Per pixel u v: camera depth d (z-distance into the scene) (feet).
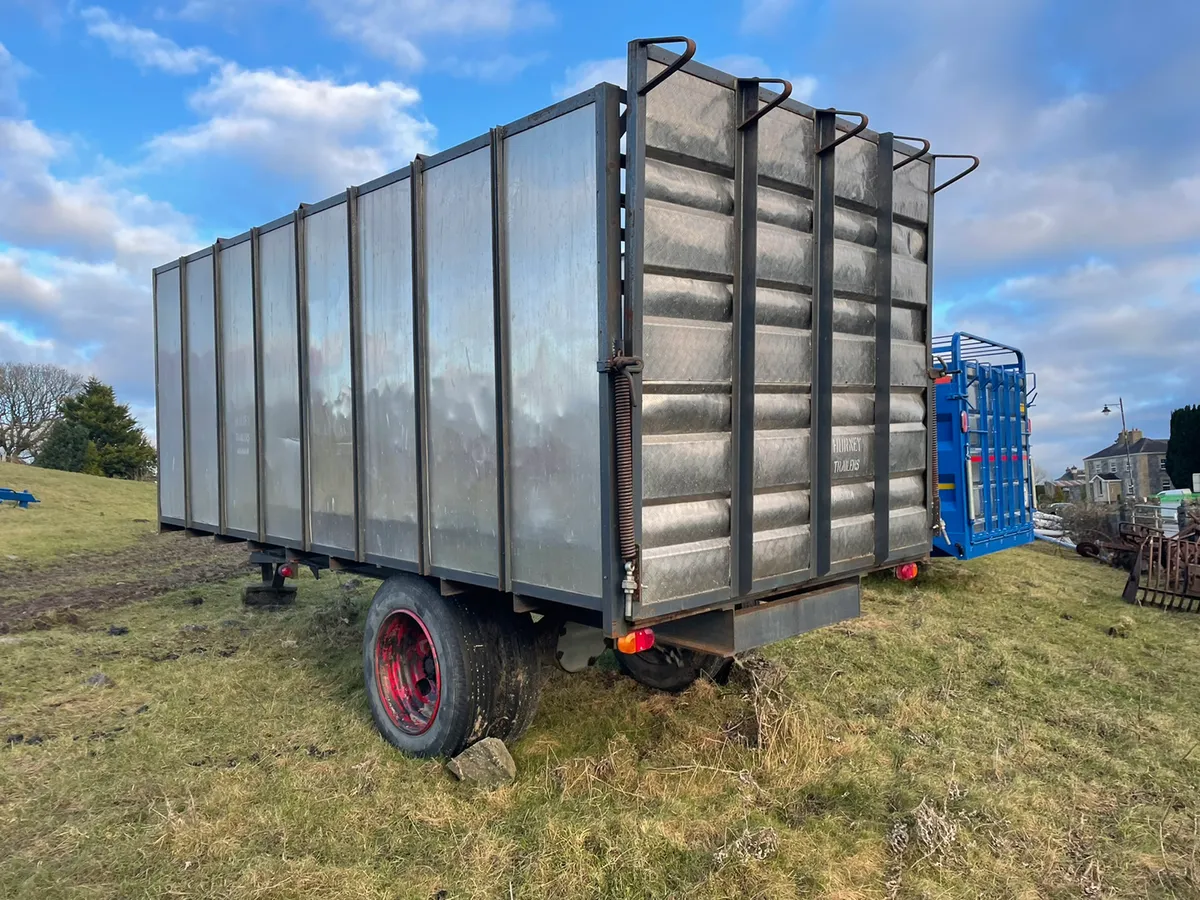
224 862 10.12
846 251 12.41
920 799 11.35
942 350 28.99
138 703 16.78
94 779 12.84
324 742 14.30
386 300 13.73
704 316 10.21
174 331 21.75
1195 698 16.66
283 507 17.26
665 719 14.57
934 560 32.48
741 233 10.50
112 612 27.40
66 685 18.01
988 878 9.70
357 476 14.61
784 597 11.84
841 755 13.19
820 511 11.94
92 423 140.36
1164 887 9.67
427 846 10.50
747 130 10.46
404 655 14.58
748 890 9.28
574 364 10.12
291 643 20.89
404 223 13.21
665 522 9.85
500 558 11.44
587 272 9.82
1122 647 20.95
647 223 9.43
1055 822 11.20
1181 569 26.73
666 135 9.53
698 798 11.66
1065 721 15.39
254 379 17.97
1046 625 23.35
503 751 12.48
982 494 28.40
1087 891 9.59
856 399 12.87
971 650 20.17
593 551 10.02
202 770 12.98
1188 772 12.96
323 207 15.28
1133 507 46.52
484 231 11.55
